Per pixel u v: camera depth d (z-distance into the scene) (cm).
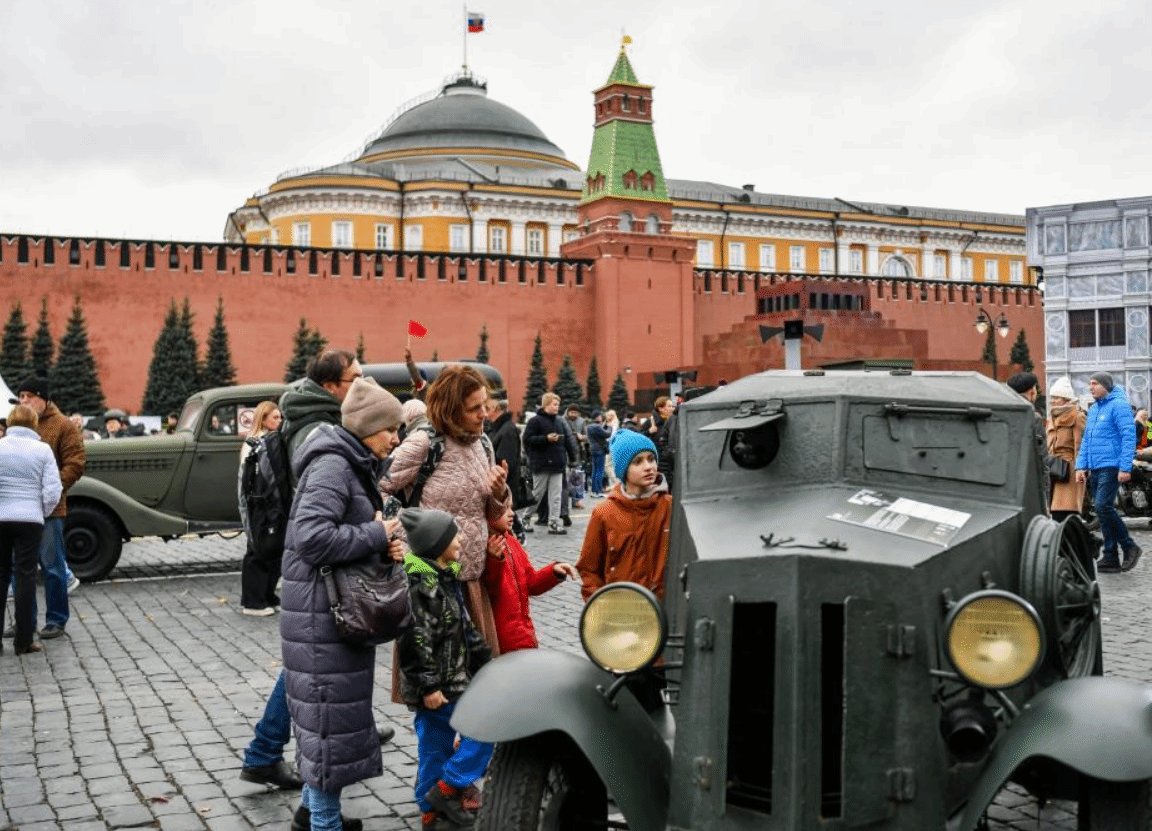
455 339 6850
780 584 355
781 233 9819
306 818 522
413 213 8581
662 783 389
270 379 6378
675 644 436
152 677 853
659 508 590
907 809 351
